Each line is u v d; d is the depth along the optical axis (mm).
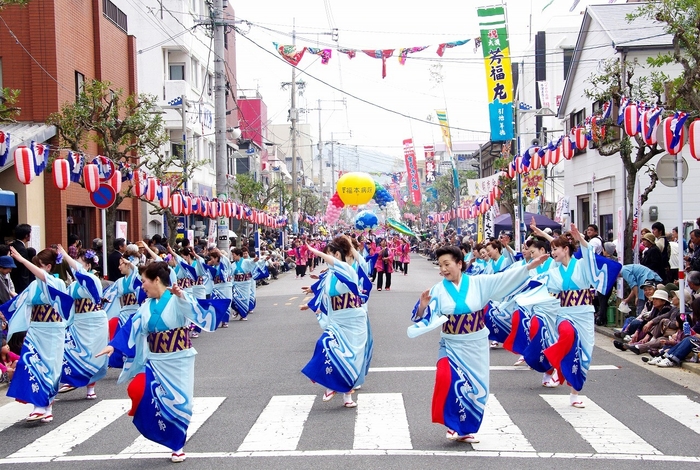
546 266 10898
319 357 8859
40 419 8672
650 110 11250
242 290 18516
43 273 8719
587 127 14953
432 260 49219
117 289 11750
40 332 8719
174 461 6859
